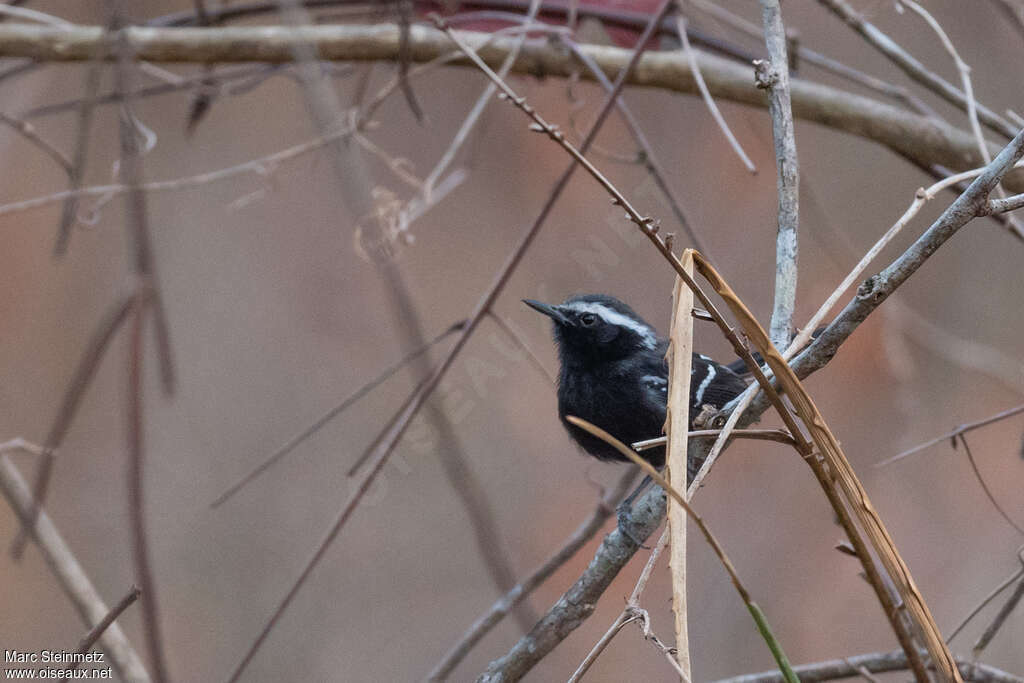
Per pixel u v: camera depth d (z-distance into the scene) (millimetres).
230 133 14328
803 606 12398
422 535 13828
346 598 13570
